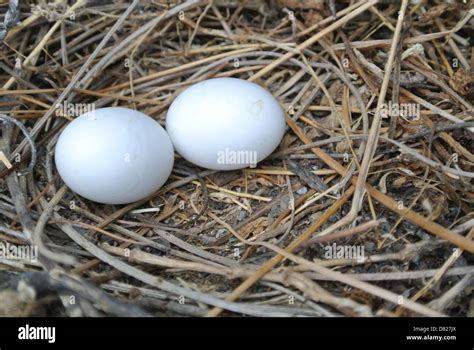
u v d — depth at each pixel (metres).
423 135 0.23
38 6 0.25
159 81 0.26
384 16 0.27
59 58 0.26
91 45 0.27
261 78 0.26
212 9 0.28
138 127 0.22
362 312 0.19
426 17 0.26
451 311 0.20
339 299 0.19
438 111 0.24
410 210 0.22
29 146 0.24
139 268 0.21
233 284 0.21
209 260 0.22
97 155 0.21
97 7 0.27
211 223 0.23
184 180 0.24
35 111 0.25
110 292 0.20
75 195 0.23
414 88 0.25
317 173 0.24
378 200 0.22
